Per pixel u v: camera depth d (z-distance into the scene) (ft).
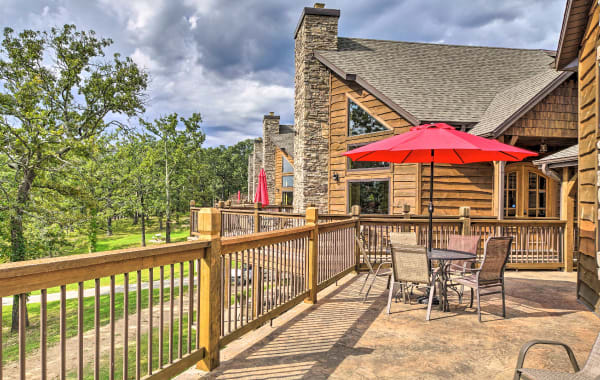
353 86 44.80
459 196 37.86
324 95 48.49
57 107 69.56
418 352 12.96
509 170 39.45
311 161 47.98
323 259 20.83
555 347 13.58
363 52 49.01
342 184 45.16
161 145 114.21
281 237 15.62
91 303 52.24
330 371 11.37
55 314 49.73
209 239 10.91
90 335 36.76
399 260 17.33
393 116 40.68
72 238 63.82
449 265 19.94
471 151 20.88
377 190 41.78
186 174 119.85
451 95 42.06
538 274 27.68
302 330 15.06
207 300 11.08
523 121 34.35
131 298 48.60
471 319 16.79
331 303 19.12
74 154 63.72
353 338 14.20
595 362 8.52
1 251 54.90
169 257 9.53
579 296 19.83
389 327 15.53
